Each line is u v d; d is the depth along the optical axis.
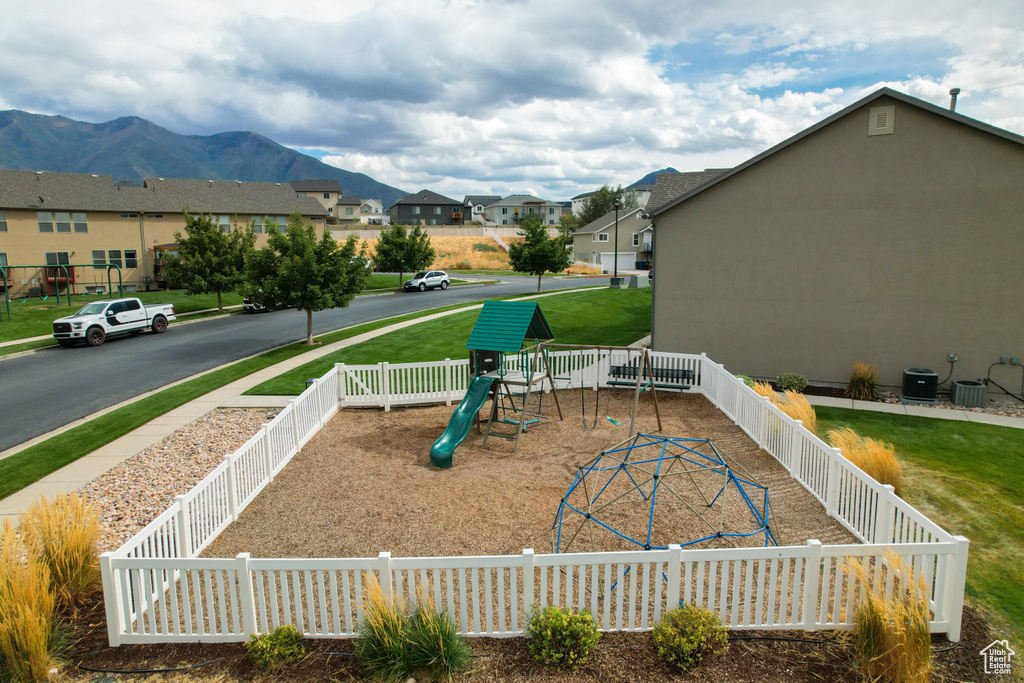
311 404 13.74
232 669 6.10
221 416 16.23
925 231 17.69
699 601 6.55
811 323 19.22
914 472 11.82
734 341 20.17
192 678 5.98
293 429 12.45
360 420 15.10
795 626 6.51
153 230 46.84
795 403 13.27
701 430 13.69
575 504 9.69
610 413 15.23
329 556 8.28
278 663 6.12
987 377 17.66
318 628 6.71
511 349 12.79
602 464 11.50
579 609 6.41
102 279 44.81
